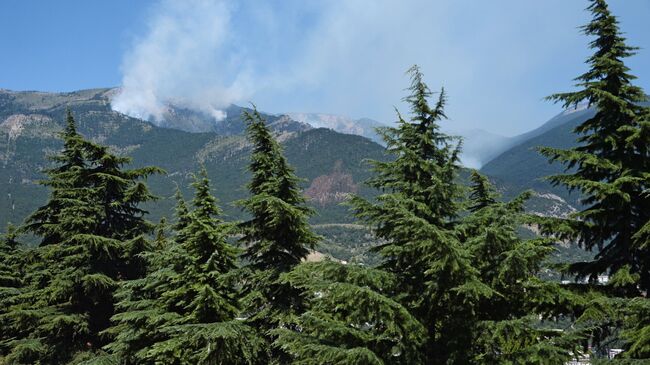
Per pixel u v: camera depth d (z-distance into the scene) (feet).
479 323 33.04
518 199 38.60
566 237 39.27
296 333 35.45
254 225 52.65
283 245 52.34
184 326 44.78
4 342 81.41
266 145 55.83
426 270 34.88
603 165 37.19
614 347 38.19
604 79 40.50
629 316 33.14
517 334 30.66
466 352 33.96
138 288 63.05
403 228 34.55
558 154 39.58
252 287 51.49
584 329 31.60
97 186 73.67
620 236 39.19
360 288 31.22
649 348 30.71
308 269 35.78
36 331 72.08
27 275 82.84
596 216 38.22
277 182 51.93
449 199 37.78
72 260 67.26
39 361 67.36
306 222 52.39
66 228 70.44
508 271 32.40
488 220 36.60
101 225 73.41
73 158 78.23
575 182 37.70
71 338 69.41
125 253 69.26
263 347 48.26
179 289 51.96
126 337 55.57
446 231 35.22
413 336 32.78
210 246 53.57
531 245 32.19
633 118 39.04
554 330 32.42
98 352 66.23
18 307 74.59
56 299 70.23
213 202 56.39
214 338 45.03
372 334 35.01
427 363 35.04
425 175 39.93
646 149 37.93
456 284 33.55
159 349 46.96
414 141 41.04
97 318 70.90
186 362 47.80
